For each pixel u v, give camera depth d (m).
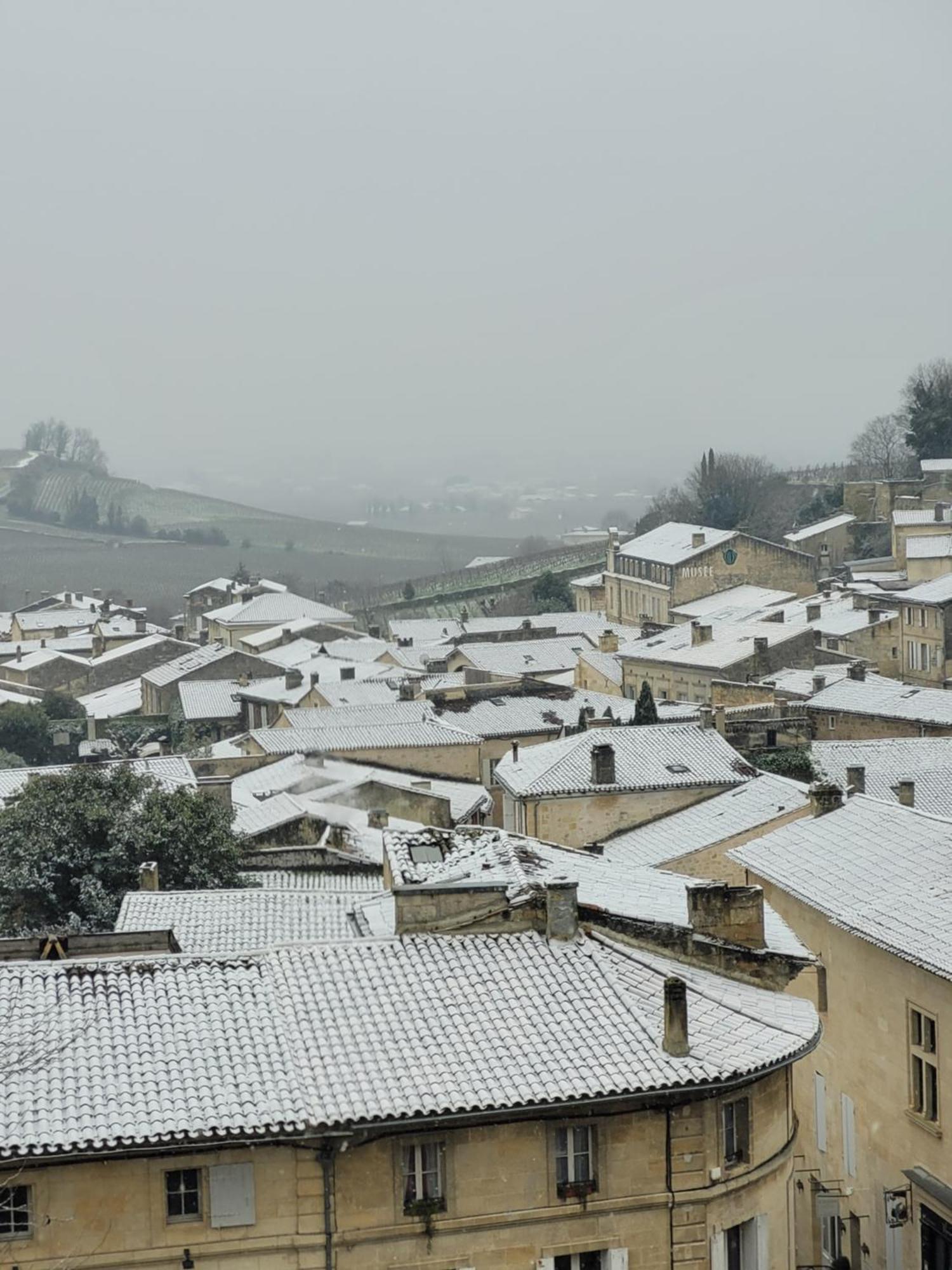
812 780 93.50
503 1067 38.88
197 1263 37.16
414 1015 40.44
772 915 51.69
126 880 74.12
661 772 88.81
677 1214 39.59
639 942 44.47
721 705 119.62
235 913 55.66
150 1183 36.94
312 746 115.88
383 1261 38.16
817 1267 52.59
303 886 73.31
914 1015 50.19
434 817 95.31
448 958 42.62
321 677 170.50
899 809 59.94
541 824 87.12
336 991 41.12
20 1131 35.91
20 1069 37.75
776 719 108.56
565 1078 38.62
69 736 170.62
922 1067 49.88
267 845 79.31
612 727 106.69
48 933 52.41
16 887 73.50
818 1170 56.59
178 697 178.75
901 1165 50.69
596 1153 39.31
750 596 195.25
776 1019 42.38
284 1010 40.31
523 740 127.50
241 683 175.38
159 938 47.44
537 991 41.56
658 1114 39.50
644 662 158.75
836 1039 55.22
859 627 158.12
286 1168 37.69
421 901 44.00
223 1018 39.91
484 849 52.28
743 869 68.50
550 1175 39.03
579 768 88.94
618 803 87.56
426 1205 38.41
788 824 67.19
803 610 174.12
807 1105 57.78
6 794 100.00
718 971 44.66
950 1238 47.44
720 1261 40.12
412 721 126.62
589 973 42.28
